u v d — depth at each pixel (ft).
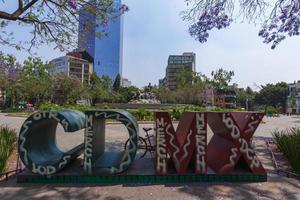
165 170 24.00
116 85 302.04
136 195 20.98
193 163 24.99
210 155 28.81
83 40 38.37
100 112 23.70
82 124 25.55
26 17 34.32
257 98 312.71
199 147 24.11
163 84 392.88
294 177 25.85
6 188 22.29
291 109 272.51
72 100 201.77
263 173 24.36
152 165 27.58
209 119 27.78
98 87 250.57
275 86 312.71
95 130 24.73
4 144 29.78
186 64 331.98
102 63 276.82
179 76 278.67
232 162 24.36
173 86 333.62
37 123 23.29
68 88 194.59
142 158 31.30
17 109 165.78
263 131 65.72
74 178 23.59
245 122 24.89
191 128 24.22
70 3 34.68
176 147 24.17
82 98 216.95
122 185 23.12
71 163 26.37
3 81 156.04
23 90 172.55
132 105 149.69
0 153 25.90
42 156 25.25
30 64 169.27
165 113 24.16
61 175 23.57
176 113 87.71
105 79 279.28
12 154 32.48
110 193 21.35
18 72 161.89
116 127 70.90
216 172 24.67
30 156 23.70
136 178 23.88
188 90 242.17
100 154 27.84
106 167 23.95
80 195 20.92
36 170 23.48
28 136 23.57
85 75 260.62
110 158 27.40
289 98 278.67
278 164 30.30
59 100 199.21
